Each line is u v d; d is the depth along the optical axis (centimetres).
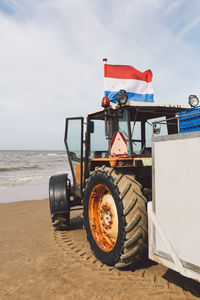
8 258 367
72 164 500
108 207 334
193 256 201
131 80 486
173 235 221
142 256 283
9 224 616
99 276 288
